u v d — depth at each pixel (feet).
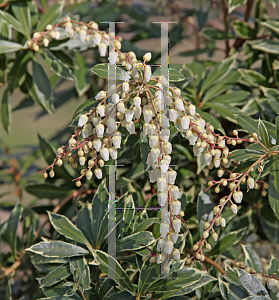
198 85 3.58
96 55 3.90
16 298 3.62
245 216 3.47
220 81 3.51
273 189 3.08
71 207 3.56
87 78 3.61
